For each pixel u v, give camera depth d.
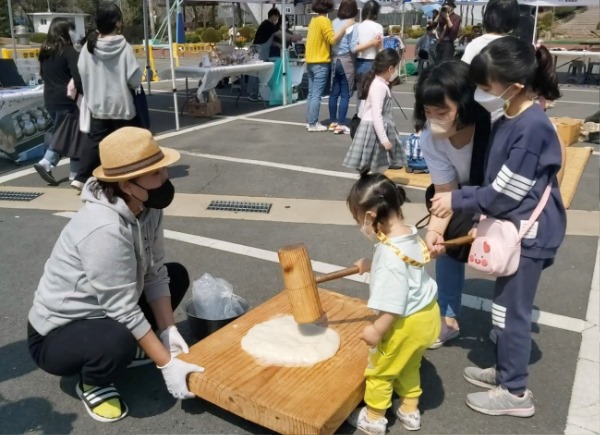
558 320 3.41
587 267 4.11
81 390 2.63
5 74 8.19
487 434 2.48
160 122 9.50
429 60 14.47
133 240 2.46
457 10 28.91
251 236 4.70
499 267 2.33
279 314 3.06
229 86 13.68
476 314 3.48
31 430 2.51
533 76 2.20
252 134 8.52
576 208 5.31
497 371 2.67
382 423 2.46
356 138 5.60
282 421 2.30
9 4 11.34
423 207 5.30
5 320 3.42
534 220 2.32
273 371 2.56
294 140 8.09
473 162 2.56
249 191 5.83
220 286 3.28
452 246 2.62
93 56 5.29
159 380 2.87
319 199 5.57
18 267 4.15
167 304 2.81
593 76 14.83
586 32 32.81
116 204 2.38
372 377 2.42
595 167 6.65
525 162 2.23
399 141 5.68
